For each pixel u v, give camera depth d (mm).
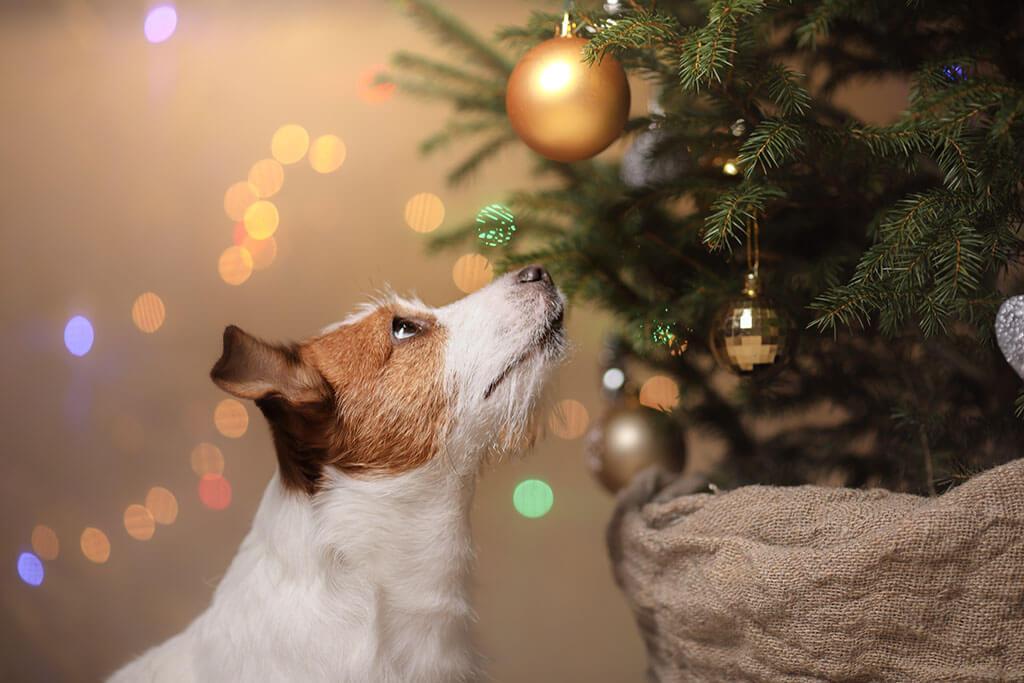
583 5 1680
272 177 3881
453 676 1570
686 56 1340
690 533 1481
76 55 3830
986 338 1387
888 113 3525
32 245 3824
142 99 3844
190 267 3852
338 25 3873
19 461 3758
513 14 3727
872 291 1373
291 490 1538
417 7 1979
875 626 1268
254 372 1534
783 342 1633
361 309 1750
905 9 1592
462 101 2033
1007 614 1213
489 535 3686
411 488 1546
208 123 3863
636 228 1842
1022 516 1205
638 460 2057
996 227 1317
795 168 1657
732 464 2057
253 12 3877
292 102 3891
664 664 1668
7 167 3816
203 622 1582
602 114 1514
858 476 1902
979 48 1516
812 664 1317
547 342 1604
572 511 3752
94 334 3807
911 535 1228
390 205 3896
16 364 3799
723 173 1754
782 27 1764
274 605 1466
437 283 3891
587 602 3443
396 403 1559
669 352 1939
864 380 1938
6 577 3639
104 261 3834
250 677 1441
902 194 1681
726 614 1398
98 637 3594
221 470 3756
